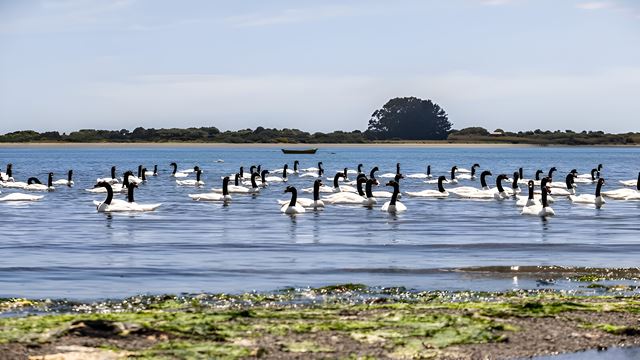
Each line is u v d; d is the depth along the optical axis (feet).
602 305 80.48
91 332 68.54
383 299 84.94
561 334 71.20
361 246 126.41
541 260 112.47
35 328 69.82
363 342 67.82
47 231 145.79
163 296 86.33
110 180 308.60
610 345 68.80
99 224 157.58
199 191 263.90
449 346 67.46
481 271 103.30
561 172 448.65
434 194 229.66
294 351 65.36
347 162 598.34
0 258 113.91
